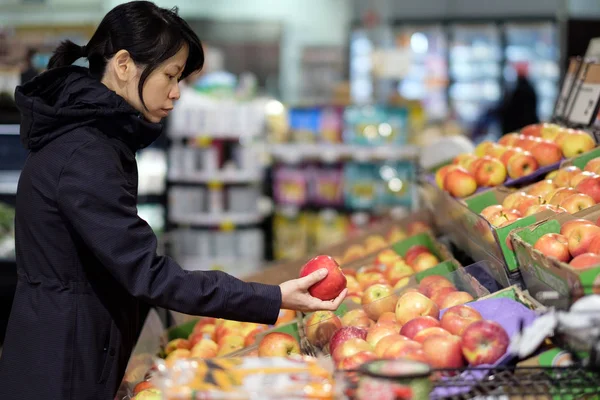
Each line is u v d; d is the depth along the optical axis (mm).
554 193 2297
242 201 7254
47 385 2010
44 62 6312
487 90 11508
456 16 11906
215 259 7211
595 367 1497
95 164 1955
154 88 2035
